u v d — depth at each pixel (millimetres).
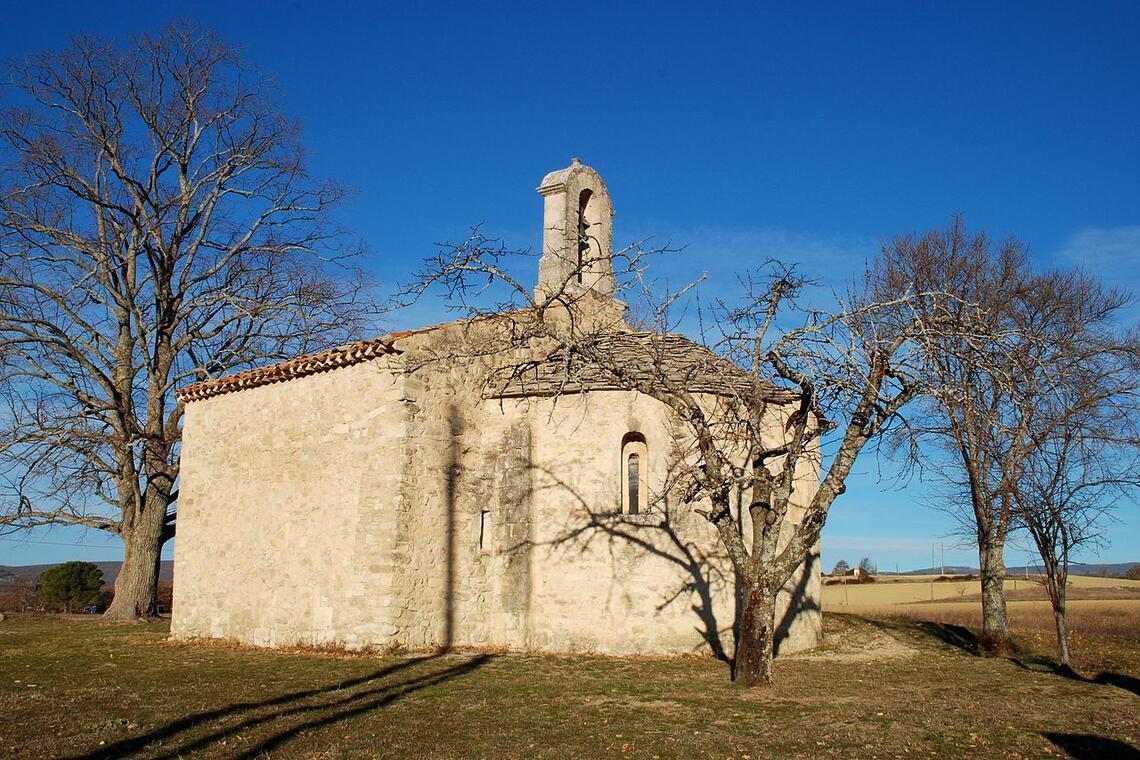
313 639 17328
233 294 28469
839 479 12930
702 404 17641
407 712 11094
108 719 10305
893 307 15117
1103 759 9172
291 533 18297
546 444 18328
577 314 19875
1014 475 17812
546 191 21188
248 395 20109
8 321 25016
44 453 24734
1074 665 17594
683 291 13234
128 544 26469
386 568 16547
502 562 18188
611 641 17047
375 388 17469
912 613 31906
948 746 9609
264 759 8570
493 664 15484
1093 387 18172
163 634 21500
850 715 11266
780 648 18109
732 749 9406
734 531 13352
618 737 9938
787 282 12953
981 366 13047
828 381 12742
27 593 35688
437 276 12930
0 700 11562
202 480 20812
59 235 26344
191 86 27812
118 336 27094
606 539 17500
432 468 17484
